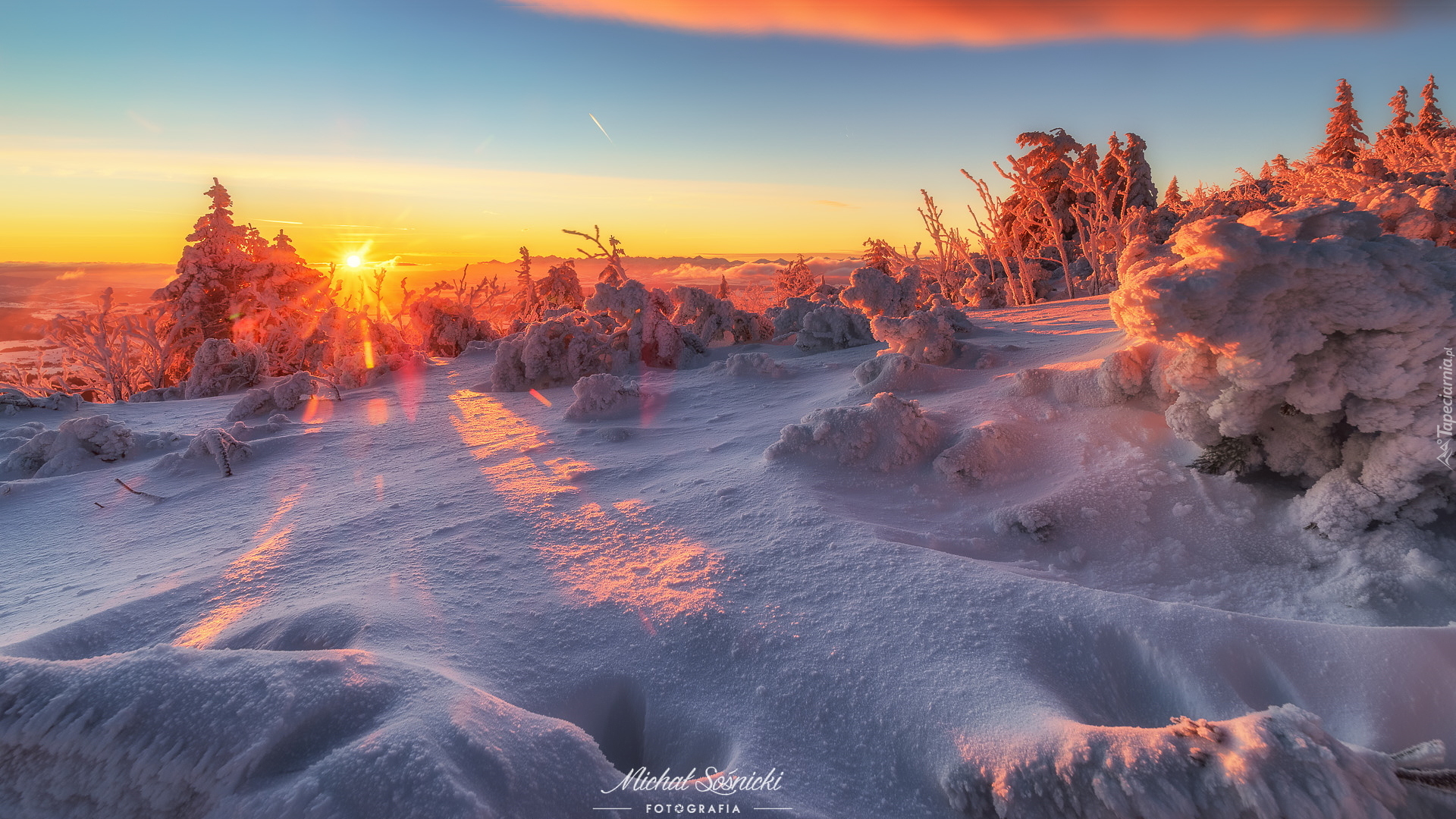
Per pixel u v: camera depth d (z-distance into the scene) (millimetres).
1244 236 2738
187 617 2801
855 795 1810
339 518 4062
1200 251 2898
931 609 2424
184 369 19469
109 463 6500
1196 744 1572
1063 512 3273
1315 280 2717
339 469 5430
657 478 4363
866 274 9102
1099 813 1556
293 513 4324
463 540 3477
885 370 5797
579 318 10484
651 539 3344
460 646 2379
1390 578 2486
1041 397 4570
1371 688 1882
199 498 5020
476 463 5176
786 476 3969
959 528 3391
